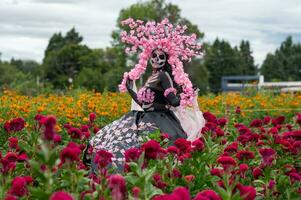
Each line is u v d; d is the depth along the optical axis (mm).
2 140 7805
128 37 6871
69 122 10609
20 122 6273
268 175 5105
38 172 3479
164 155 4949
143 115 6664
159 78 6684
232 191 3854
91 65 72188
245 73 96062
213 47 93375
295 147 5930
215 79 92375
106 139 6539
